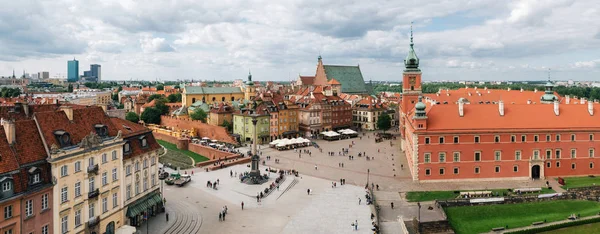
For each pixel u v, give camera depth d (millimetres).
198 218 88500
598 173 118562
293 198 104750
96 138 68312
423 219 88375
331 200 102938
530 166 115812
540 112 120812
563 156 117250
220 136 187125
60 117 67500
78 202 65188
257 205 98500
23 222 55594
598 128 116938
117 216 74875
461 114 118750
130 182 79688
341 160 150750
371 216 89625
